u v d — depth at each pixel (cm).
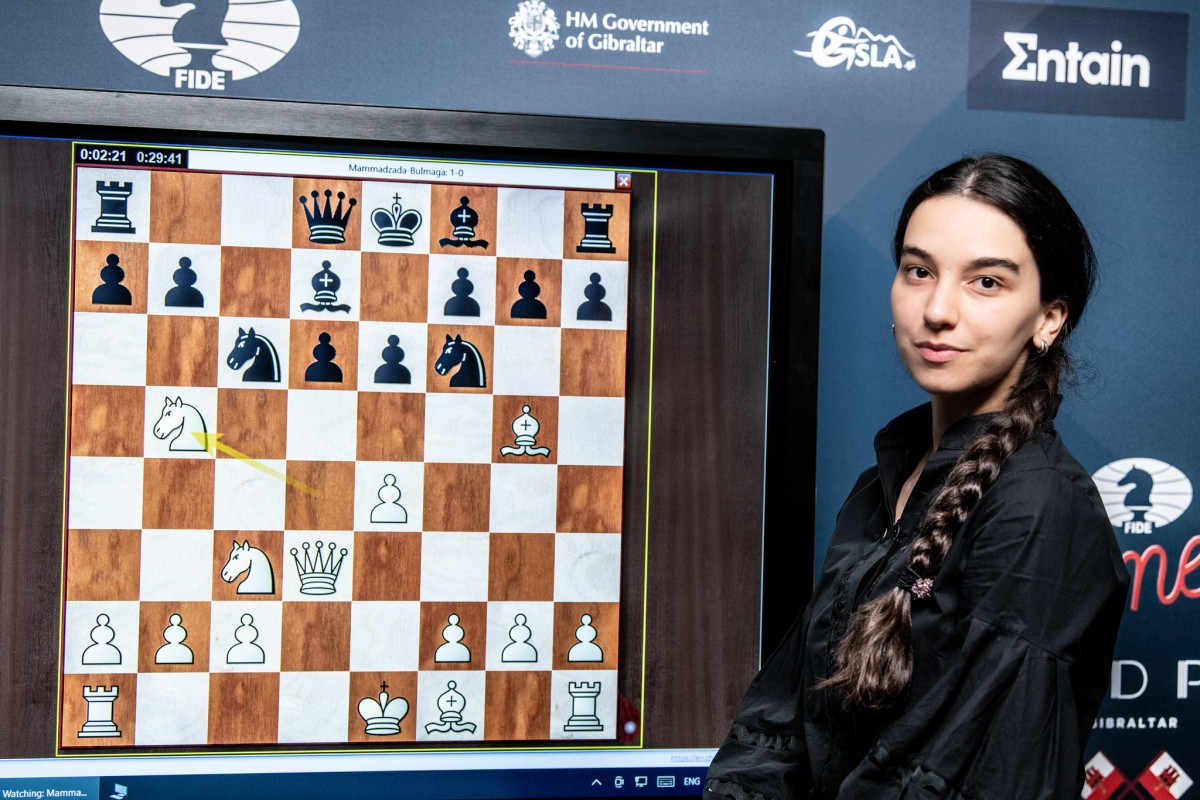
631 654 135
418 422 133
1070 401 180
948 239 96
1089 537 88
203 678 130
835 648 103
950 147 180
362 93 170
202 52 166
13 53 163
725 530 137
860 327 178
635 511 135
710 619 136
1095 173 182
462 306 133
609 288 135
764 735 116
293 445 131
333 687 132
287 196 131
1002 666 84
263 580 131
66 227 128
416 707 133
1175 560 182
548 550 134
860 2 178
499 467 134
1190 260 183
